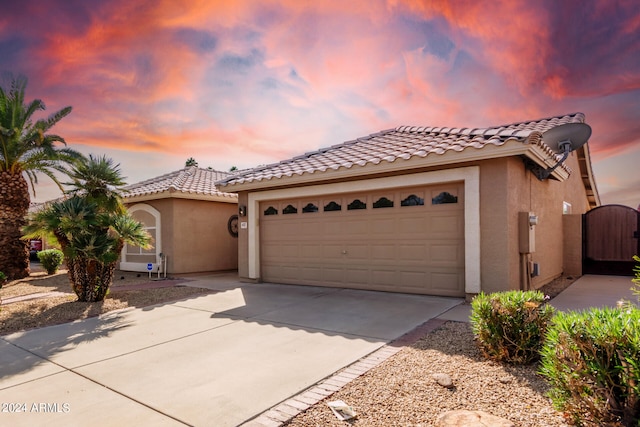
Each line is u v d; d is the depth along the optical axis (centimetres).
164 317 786
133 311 852
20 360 540
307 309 827
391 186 977
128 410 380
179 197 1475
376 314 763
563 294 978
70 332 684
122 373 481
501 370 454
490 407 363
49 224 891
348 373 463
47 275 1648
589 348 300
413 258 966
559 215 1357
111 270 983
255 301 932
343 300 914
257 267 1273
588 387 303
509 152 776
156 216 1543
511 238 830
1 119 1466
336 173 1014
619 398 289
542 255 1095
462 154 824
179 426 348
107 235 973
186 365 504
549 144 942
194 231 1545
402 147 1078
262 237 1284
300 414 364
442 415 339
